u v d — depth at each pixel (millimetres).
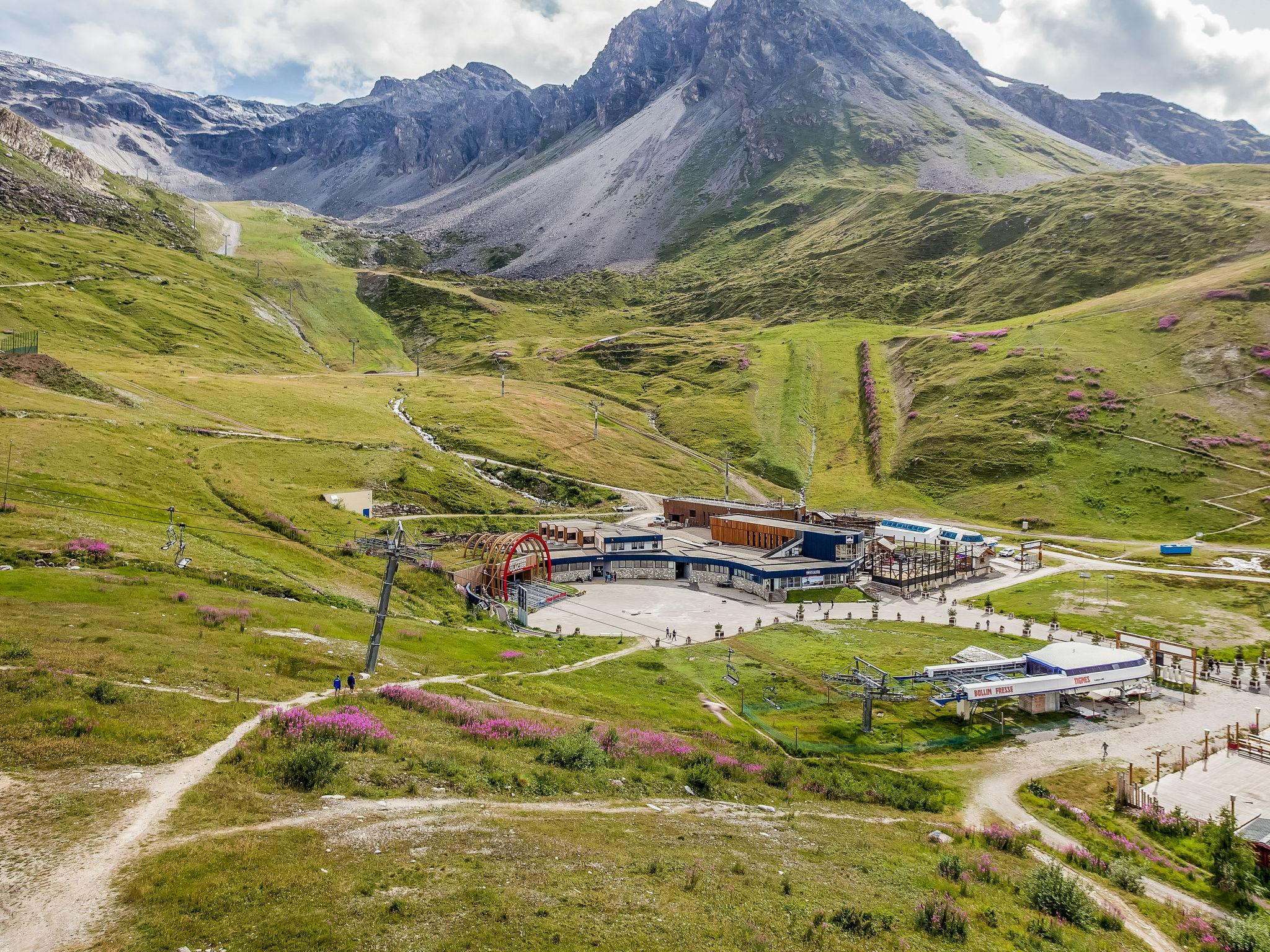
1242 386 163375
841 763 51000
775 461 192375
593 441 195625
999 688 63781
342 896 20484
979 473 165250
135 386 154000
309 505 105562
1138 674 68062
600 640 81875
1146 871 38469
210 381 175375
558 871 24141
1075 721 63438
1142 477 148750
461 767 33656
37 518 68188
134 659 39312
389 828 25828
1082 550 127812
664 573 123812
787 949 21250
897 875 29625
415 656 56812
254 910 19188
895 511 159500
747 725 57531
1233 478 141375
